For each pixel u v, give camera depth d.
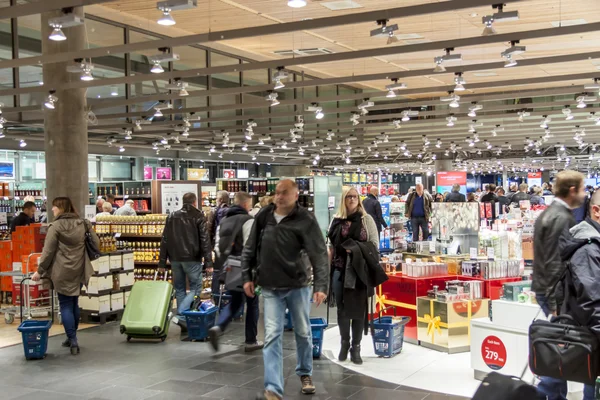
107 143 20.52
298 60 9.81
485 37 8.86
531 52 13.29
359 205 6.28
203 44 13.19
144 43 8.62
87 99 15.43
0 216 16.08
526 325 5.35
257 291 6.98
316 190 14.41
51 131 10.30
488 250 7.21
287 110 19.08
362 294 6.21
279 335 4.91
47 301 9.20
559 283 3.92
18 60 9.23
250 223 6.64
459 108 17.70
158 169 26.91
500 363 5.45
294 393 5.32
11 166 20.98
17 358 6.89
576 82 17.33
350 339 6.95
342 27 11.20
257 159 31.97
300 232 4.98
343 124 20.86
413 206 15.34
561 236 3.94
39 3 6.99
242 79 15.85
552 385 4.00
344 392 5.32
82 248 7.11
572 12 10.32
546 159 35.66
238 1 9.73
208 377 5.96
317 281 5.05
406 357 6.49
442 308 6.65
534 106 16.86
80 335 8.06
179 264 8.27
